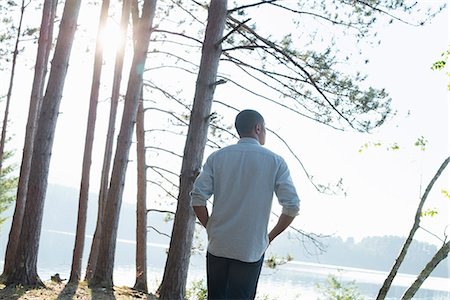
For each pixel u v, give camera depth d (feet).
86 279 43.78
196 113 25.62
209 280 10.12
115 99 46.09
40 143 29.91
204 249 49.08
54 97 30.04
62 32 30.25
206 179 10.26
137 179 49.52
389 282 21.03
